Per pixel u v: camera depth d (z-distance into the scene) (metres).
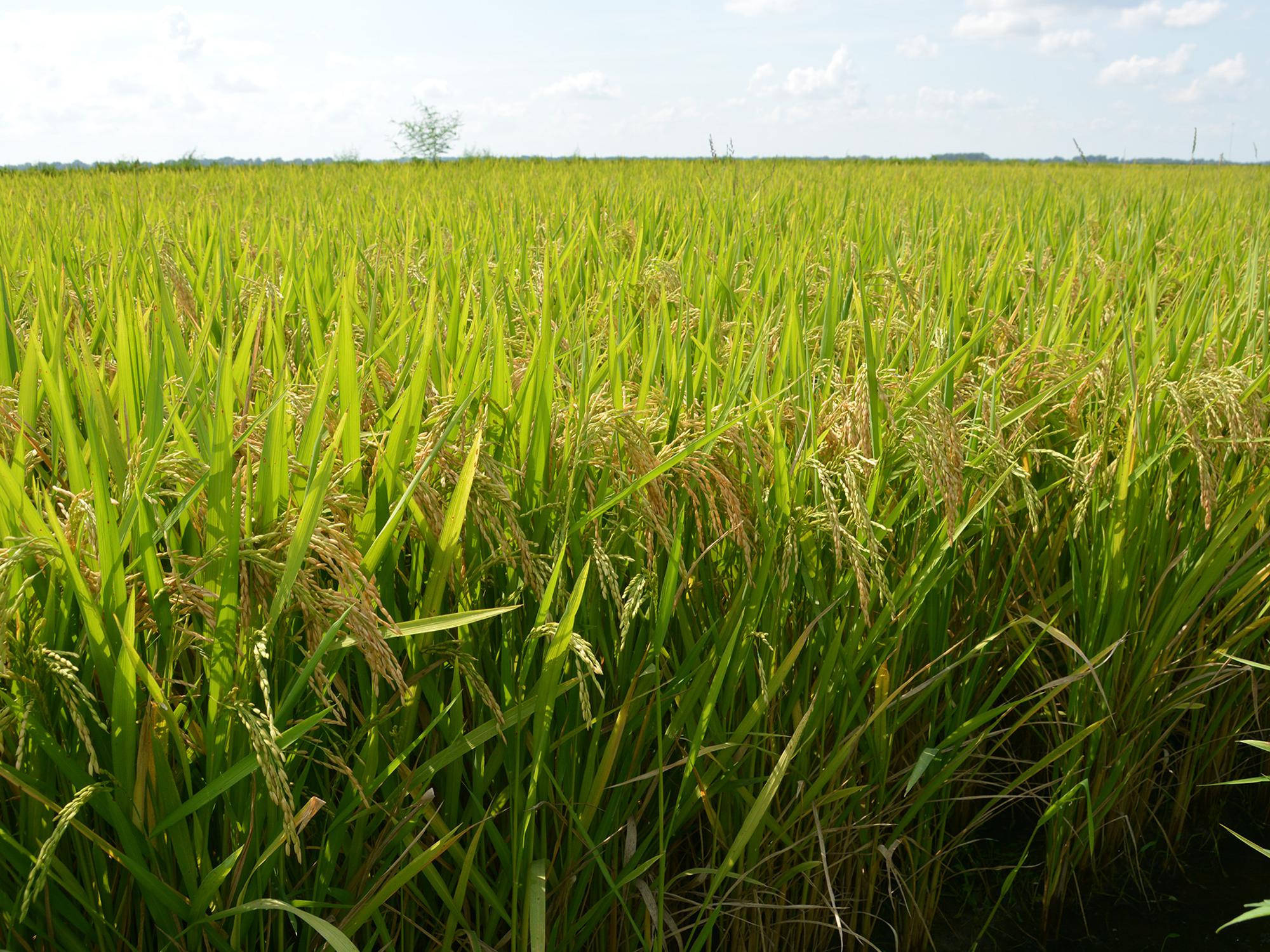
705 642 2.47
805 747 2.55
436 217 7.64
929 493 2.44
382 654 1.62
